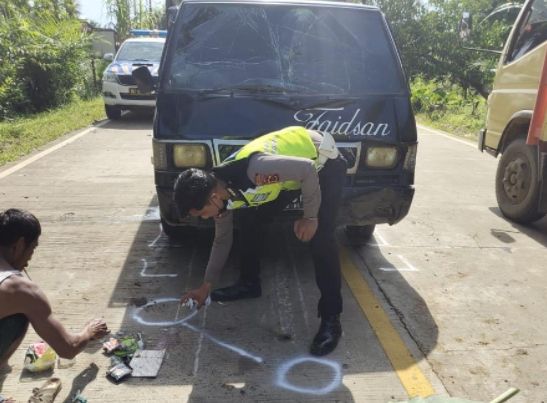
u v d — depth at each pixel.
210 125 3.71
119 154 8.24
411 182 3.88
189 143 3.65
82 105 14.57
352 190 3.74
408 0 18.89
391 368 2.91
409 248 4.61
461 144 10.09
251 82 4.00
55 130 10.15
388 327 3.31
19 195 5.90
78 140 9.45
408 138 3.82
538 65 4.98
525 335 3.26
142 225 4.99
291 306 3.56
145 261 4.19
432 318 3.43
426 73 18.78
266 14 4.29
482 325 3.36
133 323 3.30
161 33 16.42
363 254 4.46
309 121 3.76
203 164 3.68
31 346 2.98
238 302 3.59
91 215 5.25
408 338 3.20
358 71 4.10
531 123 4.61
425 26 18.75
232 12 4.29
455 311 3.53
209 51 4.13
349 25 4.31
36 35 13.55
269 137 2.88
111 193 6.03
